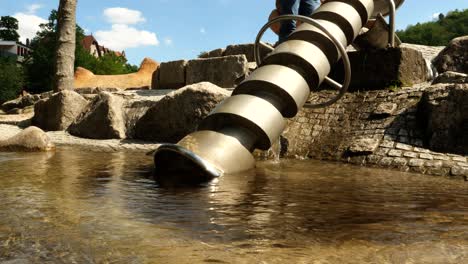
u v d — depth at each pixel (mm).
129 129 10023
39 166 5809
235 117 5758
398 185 4820
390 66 8523
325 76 6719
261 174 5465
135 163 6305
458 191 4508
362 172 5785
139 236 2730
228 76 12344
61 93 11898
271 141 5902
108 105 10031
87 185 4465
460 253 2502
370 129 7258
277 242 2682
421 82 8938
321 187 4629
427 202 3926
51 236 2672
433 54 14180
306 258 2396
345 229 2994
